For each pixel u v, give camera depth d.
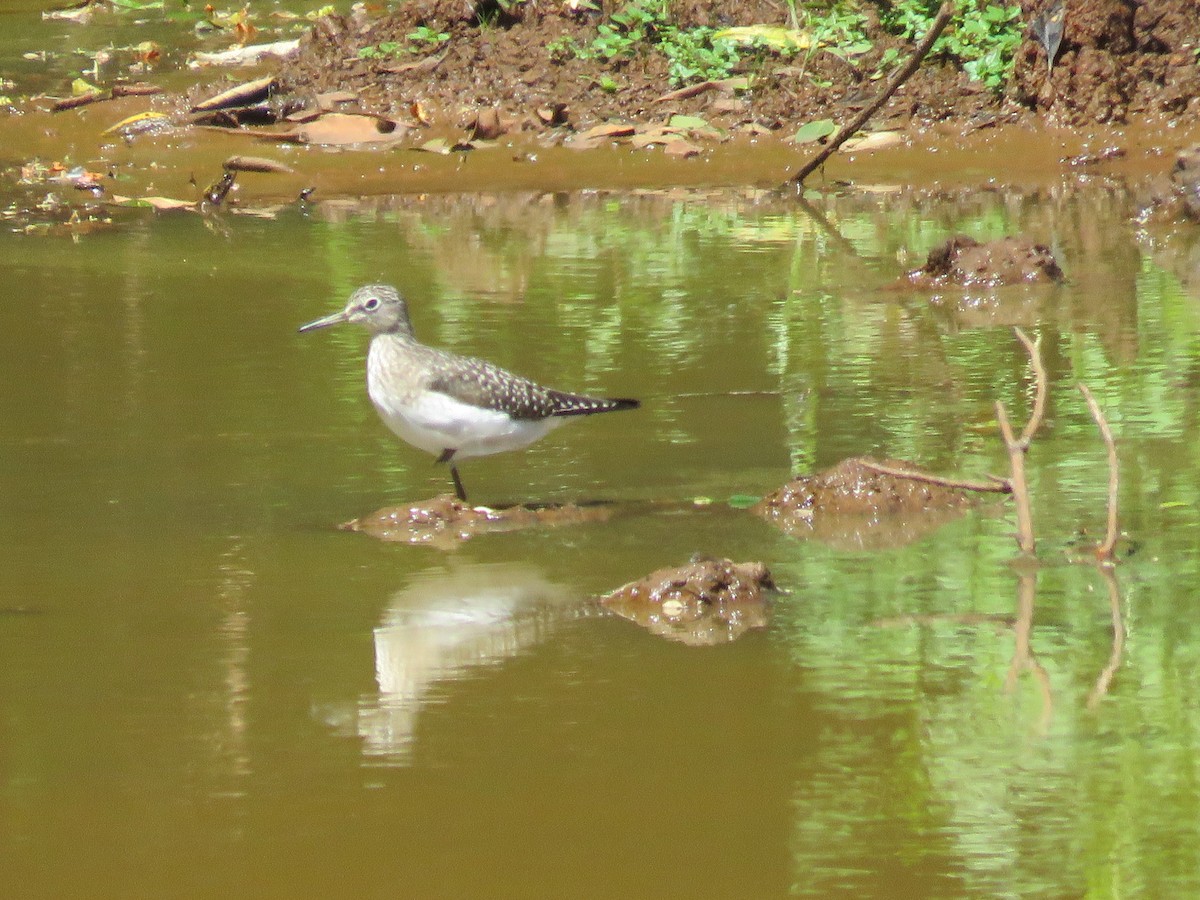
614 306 17.84
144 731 8.66
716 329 17.05
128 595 10.57
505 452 13.46
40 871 7.36
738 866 7.38
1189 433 13.62
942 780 8.13
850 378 15.47
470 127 25.62
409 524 11.97
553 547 11.50
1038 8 26.45
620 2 28.62
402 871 7.35
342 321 12.53
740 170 24.34
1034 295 18.16
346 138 25.50
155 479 12.95
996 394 14.88
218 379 15.54
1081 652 9.60
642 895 7.17
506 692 9.13
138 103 26.59
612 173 24.22
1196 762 8.29
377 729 8.68
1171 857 7.46
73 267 19.47
